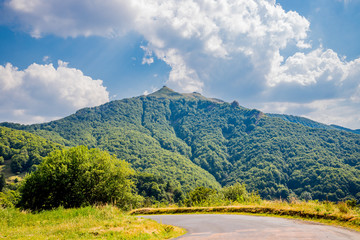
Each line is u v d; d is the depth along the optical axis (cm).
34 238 1088
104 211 1734
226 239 992
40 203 3466
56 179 3434
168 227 1530
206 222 1670
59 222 1552
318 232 1015
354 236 917
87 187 3562
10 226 1478
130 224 1391
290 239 894
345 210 1366
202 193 5681
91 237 1111
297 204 1822
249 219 1627
